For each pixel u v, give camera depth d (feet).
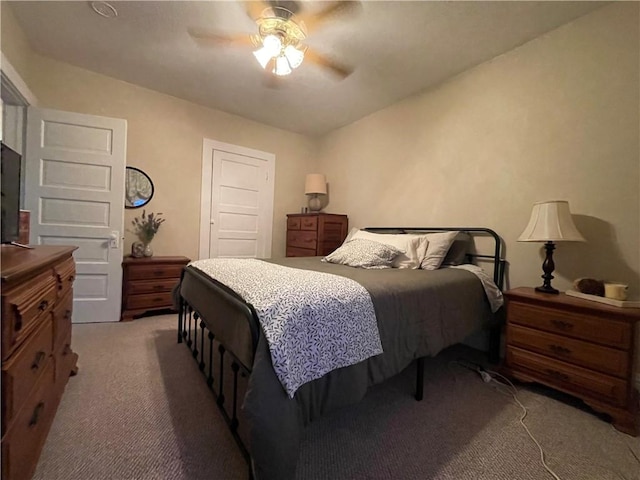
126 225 10.43
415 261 7.82
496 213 8.07
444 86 9.32
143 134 10.53
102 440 4.17
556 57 6.95
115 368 6.31
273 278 4.73
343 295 4.31
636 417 4.80
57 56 8.66
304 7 6.24
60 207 8.59
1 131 7.80
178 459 3.89
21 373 3.13
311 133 14.60
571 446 4.40
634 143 5.91
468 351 8.18
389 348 4.70
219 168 12.35
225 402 5.20
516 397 5.74
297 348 3.56
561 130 6.88
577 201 6.64
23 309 3.04
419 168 10.11
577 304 5.37
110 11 6.69
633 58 5.91
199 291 6.30
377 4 6.15
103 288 9.18
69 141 8.63
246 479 3.60
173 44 7.89
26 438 3.27
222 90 10.44
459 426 4.81
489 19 6.61
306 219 12.80
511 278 7.76
